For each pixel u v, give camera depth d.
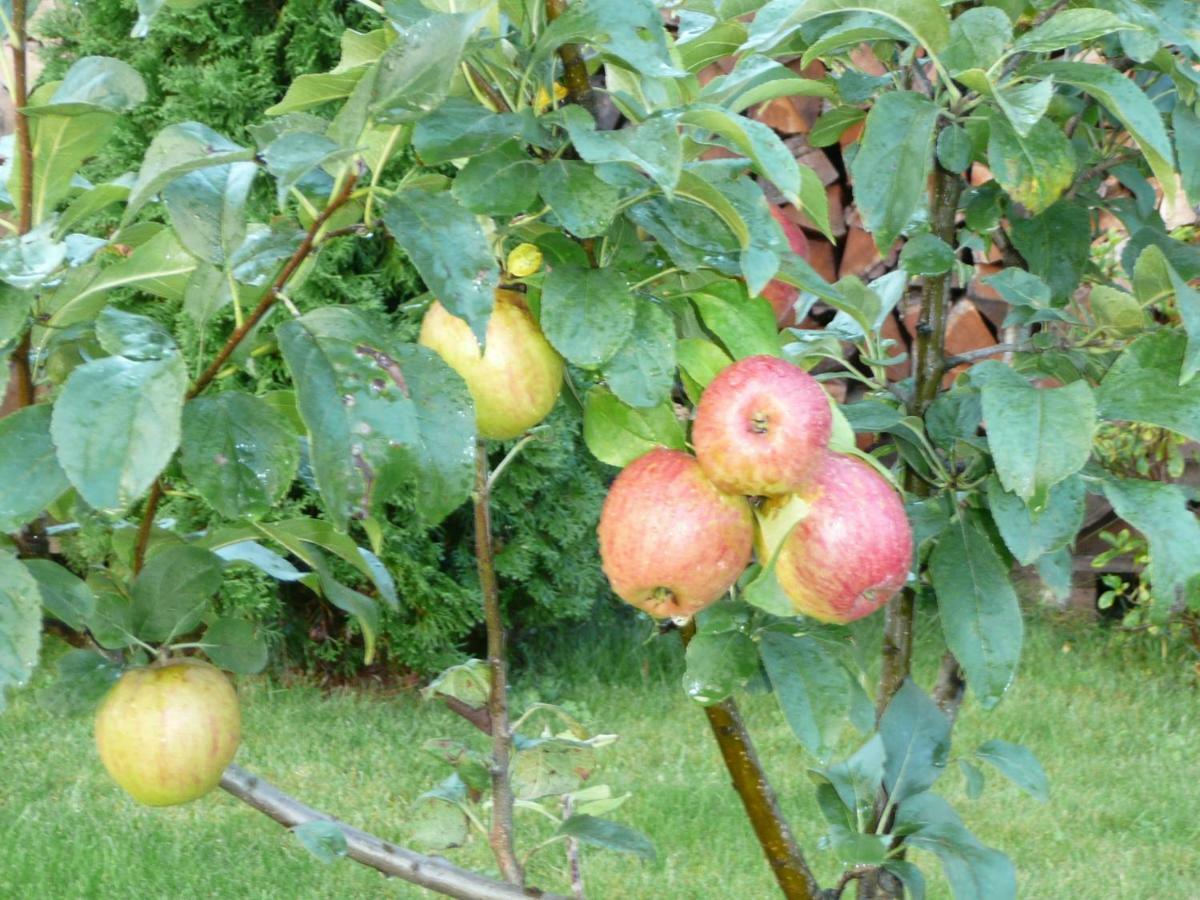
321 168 0.82
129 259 0.82
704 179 0.73
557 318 0.73
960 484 0.98
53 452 0.72
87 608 0.83
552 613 3.14
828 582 0.75
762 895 2.02
